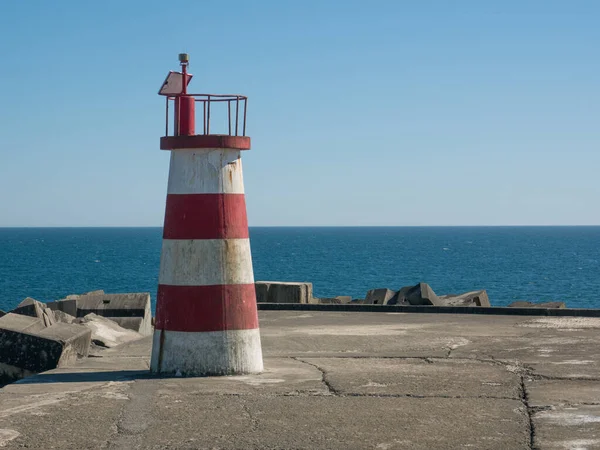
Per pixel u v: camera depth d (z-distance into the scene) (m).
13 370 10.67
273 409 7.70
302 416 7.43
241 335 9.55
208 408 7.75
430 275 78.81
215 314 9.47
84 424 7.16
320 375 9.48
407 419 7.31
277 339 13.09
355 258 117.12
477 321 15.43
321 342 12.80
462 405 7.86
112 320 15.76
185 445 6.55
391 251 146.38
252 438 6.72
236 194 9.68
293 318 16.25
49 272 79.19
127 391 8.55
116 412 7.60
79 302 17.02
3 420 7.30
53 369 10.38
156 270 83.56
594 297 54.56
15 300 50.12
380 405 7.86
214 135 9.46
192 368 9.46
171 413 7.55
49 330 11.47
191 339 9.47
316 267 93.38
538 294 57.53
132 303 16.88
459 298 20.73
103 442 6.63
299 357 11.13
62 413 7.56
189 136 9.50
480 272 83.31
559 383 8.96
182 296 9.50
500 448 6.40
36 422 7.23
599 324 14.67
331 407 7.79
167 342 9.59
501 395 8.30
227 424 7.16
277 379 9.23
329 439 6.68
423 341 12.73
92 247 162.38
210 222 9.51
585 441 6.57
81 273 78.00
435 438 6.69
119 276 73.81
